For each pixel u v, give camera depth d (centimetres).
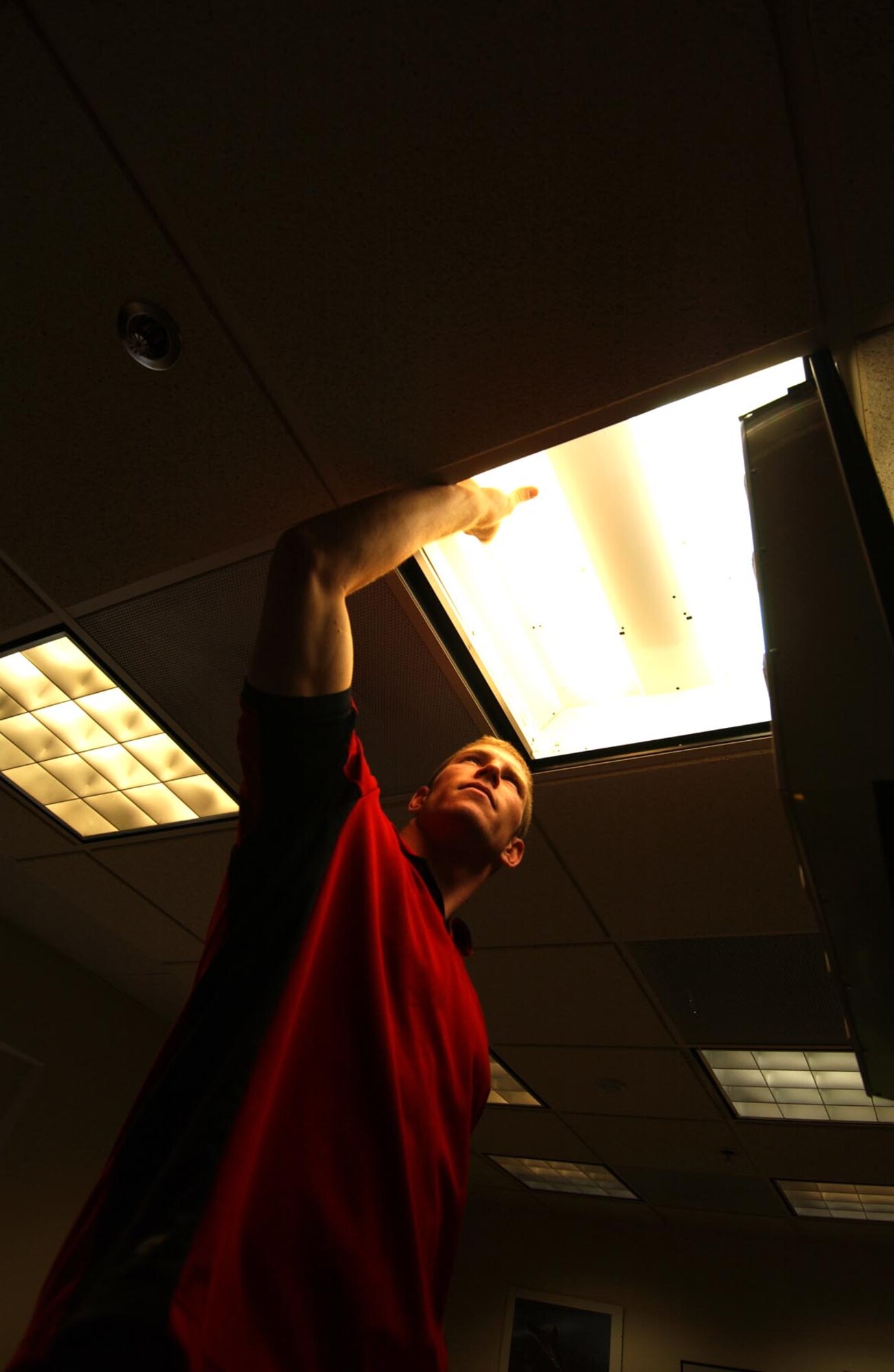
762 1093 298
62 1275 40
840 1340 380
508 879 219
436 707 178
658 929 221
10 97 100
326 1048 51
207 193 106
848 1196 355
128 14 92
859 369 108
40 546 160
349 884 62
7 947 355
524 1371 420
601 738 180
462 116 94
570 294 109
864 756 59
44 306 122
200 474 142
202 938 296
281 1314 39
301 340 120
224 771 210
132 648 181
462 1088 65
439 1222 54
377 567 86
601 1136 360
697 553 157
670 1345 406
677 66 88
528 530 160
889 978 64
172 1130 45
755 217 97
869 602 68
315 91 95
